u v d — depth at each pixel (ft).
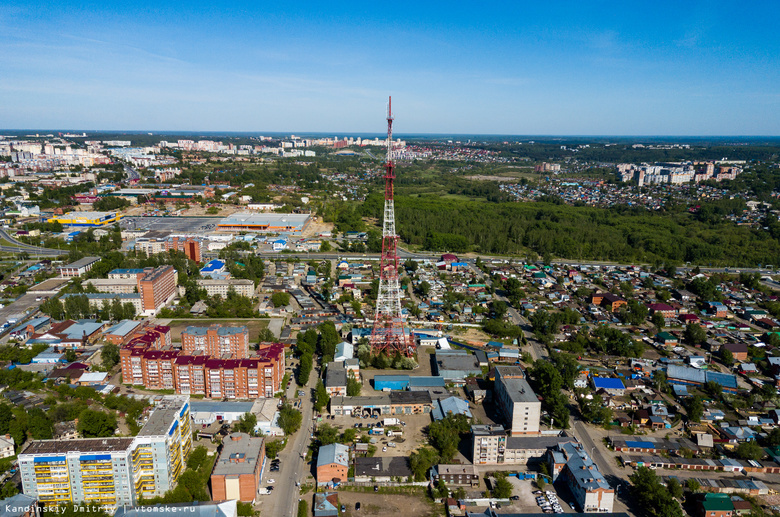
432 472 645.10
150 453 585.22
